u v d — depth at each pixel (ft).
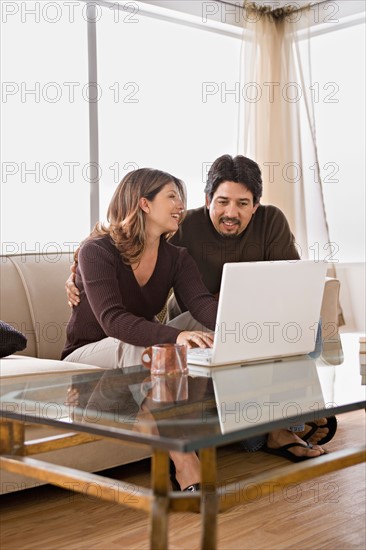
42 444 6.00
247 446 9.52
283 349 7.77
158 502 4.63
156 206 8.91
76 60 13.85
